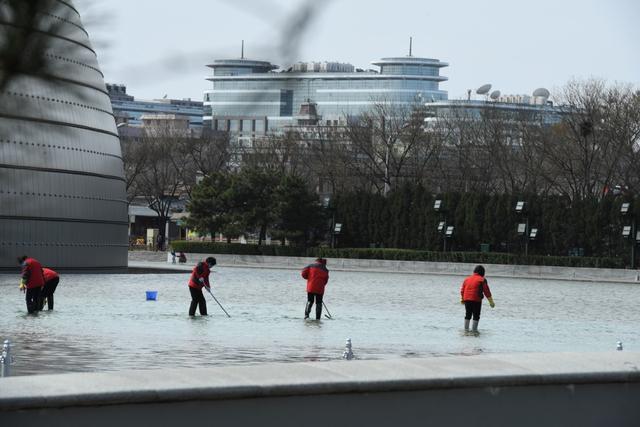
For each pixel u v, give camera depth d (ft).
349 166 497.05
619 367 41.57
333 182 498.69
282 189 445.37
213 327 143.23
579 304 223.71
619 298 250.57
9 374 79.36
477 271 149.07
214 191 448.24
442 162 536.42
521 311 196.95
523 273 382.22
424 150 535.60
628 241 394.52
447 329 150.41
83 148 302.45
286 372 37.09
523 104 543.39
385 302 211.41
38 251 288.10
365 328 147.43
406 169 515.50
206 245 443.32
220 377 35.70
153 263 403.13
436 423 38.14
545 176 443.32
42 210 288.51
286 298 215.72
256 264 425.69
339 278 326.65
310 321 157.99
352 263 411.34
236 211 449.06
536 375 39.50
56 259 293.64
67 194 295.89
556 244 410.72
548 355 43.70
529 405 39.73
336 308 189.47
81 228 301.02
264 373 36.78
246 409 35.04
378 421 37.17
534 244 416.05
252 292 234.99
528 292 271.08
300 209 447.42
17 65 21.56
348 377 36.88
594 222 400.26
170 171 573.33
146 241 544.21
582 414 40.75
